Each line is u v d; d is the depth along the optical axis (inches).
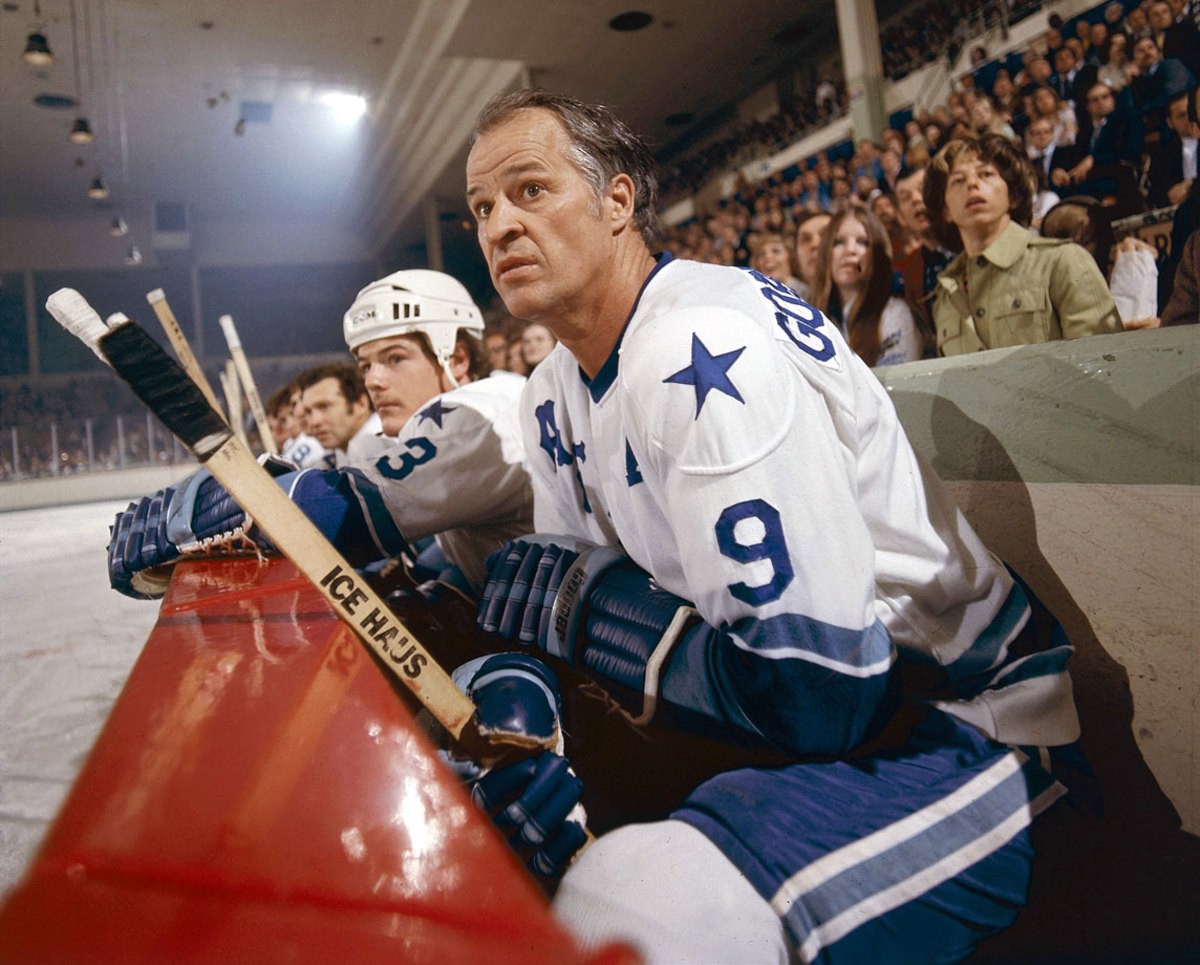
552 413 42.0
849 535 26.8
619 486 35.1
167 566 49.2
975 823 25.7
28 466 594.2
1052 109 180.2
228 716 15.8
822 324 32.5
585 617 32.8
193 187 657.6
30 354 670.5
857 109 253.3
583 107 34.6
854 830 23.7
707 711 27.9
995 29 201.3
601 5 317.1
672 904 20.3
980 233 151.3
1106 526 39.0
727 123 418.6
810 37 350.0
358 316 63.1
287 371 749.9
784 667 25.4
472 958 9.3
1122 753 39.4
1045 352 41.3
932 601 33.2
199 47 436.5
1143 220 156.9
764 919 21.1
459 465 49.7
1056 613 42.0
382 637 23.5
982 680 33.0
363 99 514.3
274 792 12.6
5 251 672.4
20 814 40.0
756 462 25.7
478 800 24.7
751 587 25.5
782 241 239.1
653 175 36.7
